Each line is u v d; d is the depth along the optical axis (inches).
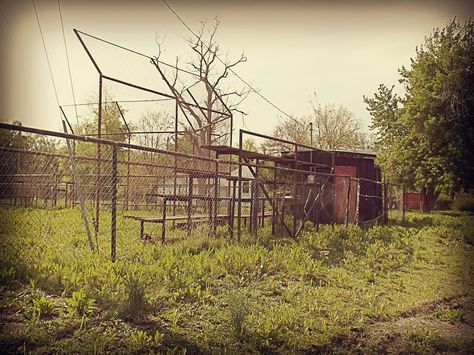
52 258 268.2
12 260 243.8
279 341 195.3
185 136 815.1
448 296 300.7
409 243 503.5
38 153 277.3
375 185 794.2
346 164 743.7
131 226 459.2
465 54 928.3
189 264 280.7
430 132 967.6
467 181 943.7
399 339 219.0
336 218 703.1
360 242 478.9
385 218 714.8
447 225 692.7
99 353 158.9
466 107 913.5
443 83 934.4
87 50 436.5
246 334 194.9
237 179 432.8
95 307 191.5
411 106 1004.6
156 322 193.0
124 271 246.1
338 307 247.6
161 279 247.8
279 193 622.8
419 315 261.1
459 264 412.5
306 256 354.6
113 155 275.4
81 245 330.3
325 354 193.8
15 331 161.6
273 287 268.5
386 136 1208.8
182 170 417.1
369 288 301.4
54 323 172.9
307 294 267.9
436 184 998.4
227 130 764.0
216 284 262.4
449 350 212.1
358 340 212.5
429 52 1010.7
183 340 181.5
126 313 192.9
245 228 484.4
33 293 196.7
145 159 773.9
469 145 924.6
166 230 440.1
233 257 315.6
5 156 421.1
